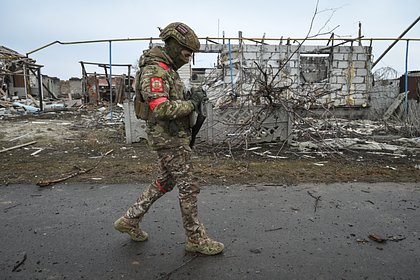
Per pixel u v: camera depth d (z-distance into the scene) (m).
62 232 2.81
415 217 3.18
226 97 7.68
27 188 4.00
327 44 14.16
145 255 2.43
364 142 7.04
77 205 3.45
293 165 5.20
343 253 2.48
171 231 2.83
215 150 6.25
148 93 2.12
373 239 2.70
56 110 15.85
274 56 13.98
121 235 2.76
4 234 2.77
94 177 4.47
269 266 2.29
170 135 2.29
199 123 2.38
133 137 7.08
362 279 2.14
